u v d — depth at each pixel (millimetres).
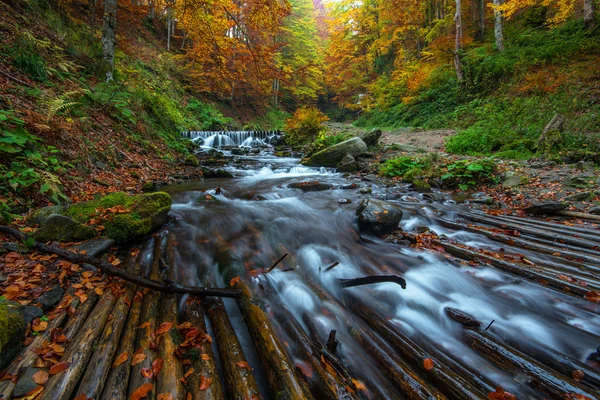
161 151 9133
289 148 15812
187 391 1689
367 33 33250
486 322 2598
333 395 1688
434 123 17562
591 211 4996
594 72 11992
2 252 2717
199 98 22172
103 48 9727
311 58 34250
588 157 7648
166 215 4238
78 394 1553
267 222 4633
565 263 3488
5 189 3578
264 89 9250
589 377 1927
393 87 25297
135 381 1699
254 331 2230
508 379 1961
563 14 15914
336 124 28844
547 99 12211
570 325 2527
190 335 2074
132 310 2324
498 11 17797
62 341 1905
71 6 12867
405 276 3312
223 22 9438
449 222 4945
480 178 7156
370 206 4648
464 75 18500
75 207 3754
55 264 2721
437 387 1870
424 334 2467
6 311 1845
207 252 3609
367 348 2184
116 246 3439
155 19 24109
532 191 6254
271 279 3084
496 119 13055
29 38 7273
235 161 11367
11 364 1695
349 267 3482
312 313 2605
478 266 3479
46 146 4750
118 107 8117
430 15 26609
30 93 5574
